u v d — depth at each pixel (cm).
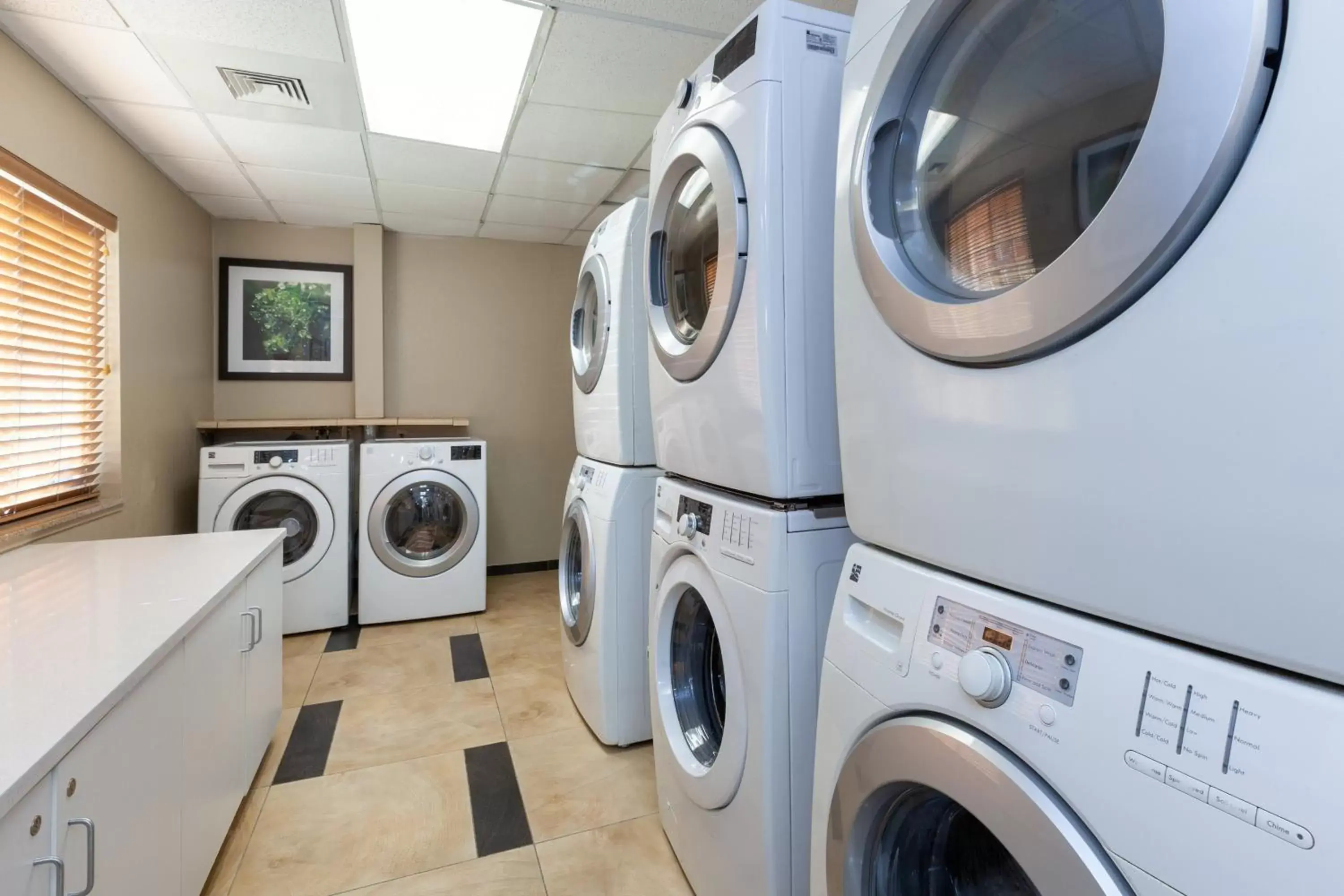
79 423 221
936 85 79
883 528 82
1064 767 53
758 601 107
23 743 79
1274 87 41
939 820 79
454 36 185
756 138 107
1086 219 58
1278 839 40
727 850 119
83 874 86
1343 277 37
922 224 81
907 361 76
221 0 167
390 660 281
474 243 404
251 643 169
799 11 109
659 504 153
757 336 106
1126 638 52
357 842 163
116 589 140
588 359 241
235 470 296
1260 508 42
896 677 73
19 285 187
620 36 186
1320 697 40
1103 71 56
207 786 138
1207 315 44
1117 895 49
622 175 293
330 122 236
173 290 292
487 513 407
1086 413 54
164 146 253
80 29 177
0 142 176
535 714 232
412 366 394
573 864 156
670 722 149
